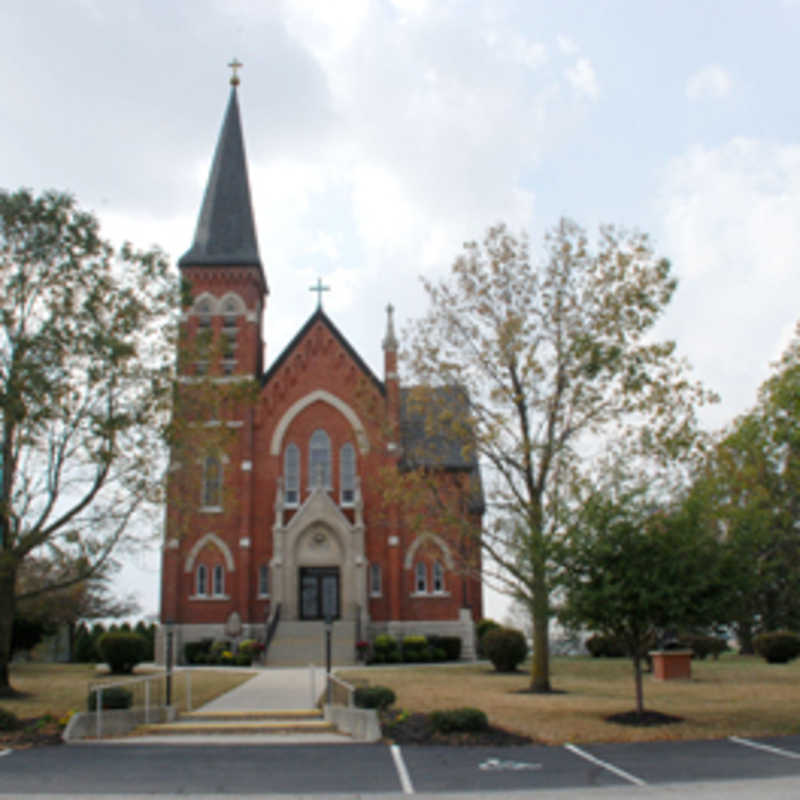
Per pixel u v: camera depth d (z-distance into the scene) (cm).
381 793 1308
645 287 2658
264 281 5253
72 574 3612
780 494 3809
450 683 2862
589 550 1972
